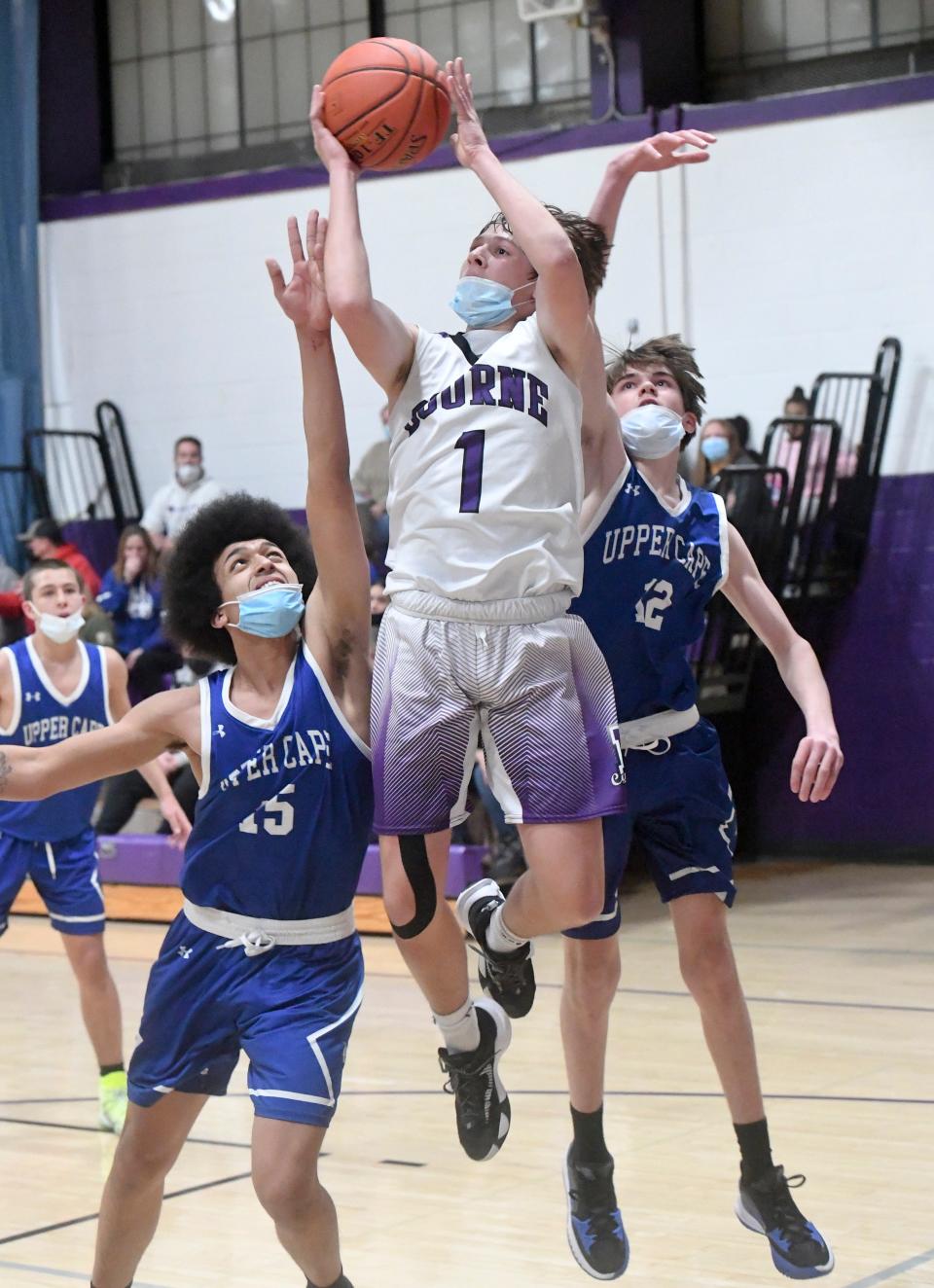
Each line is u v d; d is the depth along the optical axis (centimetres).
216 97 1352
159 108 1370
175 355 1323
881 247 1119
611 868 392
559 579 327
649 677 396
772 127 1140
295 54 1327
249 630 330
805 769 388
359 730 339
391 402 343
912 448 1120
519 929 357
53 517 1346
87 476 1355
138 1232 340
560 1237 445
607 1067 626
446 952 343
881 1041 653
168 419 1330
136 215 1330
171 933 339
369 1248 438
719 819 403
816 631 1152
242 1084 630
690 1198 471
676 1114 559
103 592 1180
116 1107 570
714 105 1155
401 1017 738
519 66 1255
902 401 1120
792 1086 588
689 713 405
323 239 339
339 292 326
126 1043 701
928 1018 694
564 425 331
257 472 1302
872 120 1117
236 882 330
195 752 335
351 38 1308
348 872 337
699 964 399
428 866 331
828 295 1133
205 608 345
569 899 328
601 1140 404
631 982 793
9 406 1338
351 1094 602
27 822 571
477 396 326
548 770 326
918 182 1107
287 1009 325
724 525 404
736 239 1153
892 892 1026
